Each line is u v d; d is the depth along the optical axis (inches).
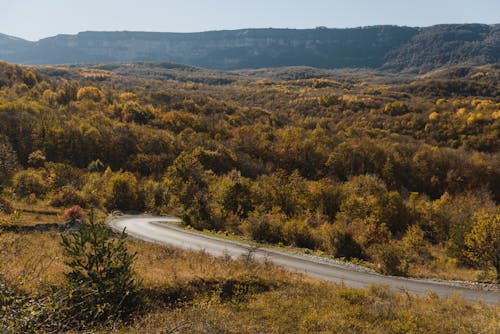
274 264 705.0
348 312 417.1
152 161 2522.1
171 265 548.4
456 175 2534.5
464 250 797.2
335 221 1330.0
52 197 1421.0
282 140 3176.7
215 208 1365.7
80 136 2527.1
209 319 352.8
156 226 1216.2
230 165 2669.8
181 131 3262.8
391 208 1392.7
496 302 557.6
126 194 1752.0
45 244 560.7
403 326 375.2
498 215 770.8
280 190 1467.8
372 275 716.0
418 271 768.9
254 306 428.8
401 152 2810.0
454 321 406.3
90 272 306.2
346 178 2797.7
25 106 2815.0
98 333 273.9
